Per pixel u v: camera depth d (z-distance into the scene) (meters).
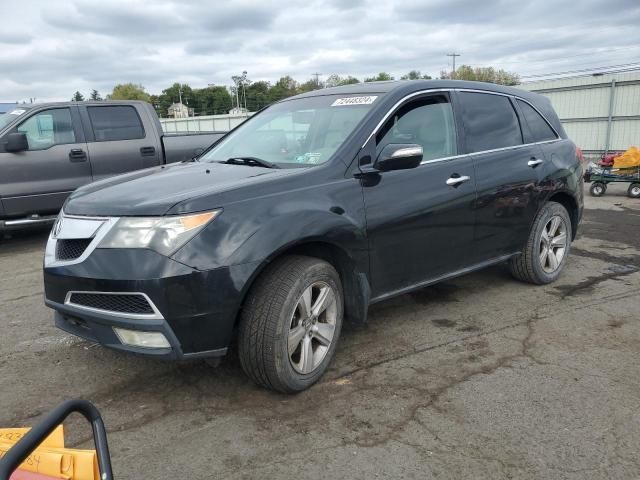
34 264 6.65
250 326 3.07
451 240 4.19
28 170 7.30
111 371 3.65
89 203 3.20
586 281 5.47
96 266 2.92
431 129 4.19
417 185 3.88
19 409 3.21
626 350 3.87
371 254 3.61
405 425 2.96
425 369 3.60
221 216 2.95
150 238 2.85
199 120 39.62
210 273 2.86
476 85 4.74
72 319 3.18
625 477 2.53
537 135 5.20
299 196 3.26
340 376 3.52
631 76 20.33
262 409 3.14
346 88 4.40
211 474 2.59
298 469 2.62
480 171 4.39
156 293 2.80
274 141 4.15
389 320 4.46
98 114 7.97
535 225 5.05
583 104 21.89
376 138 3.76
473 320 4.45
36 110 7.45
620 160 11.91
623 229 8.26
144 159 8.28
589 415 3.04
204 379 3.50
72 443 2.86
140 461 2.69
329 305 3.41
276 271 3.13
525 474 2.56
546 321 4.41
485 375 3.51
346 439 2.85
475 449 2.75
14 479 1.77
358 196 3.52
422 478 2.54
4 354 3.96
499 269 5.87
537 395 3.26
